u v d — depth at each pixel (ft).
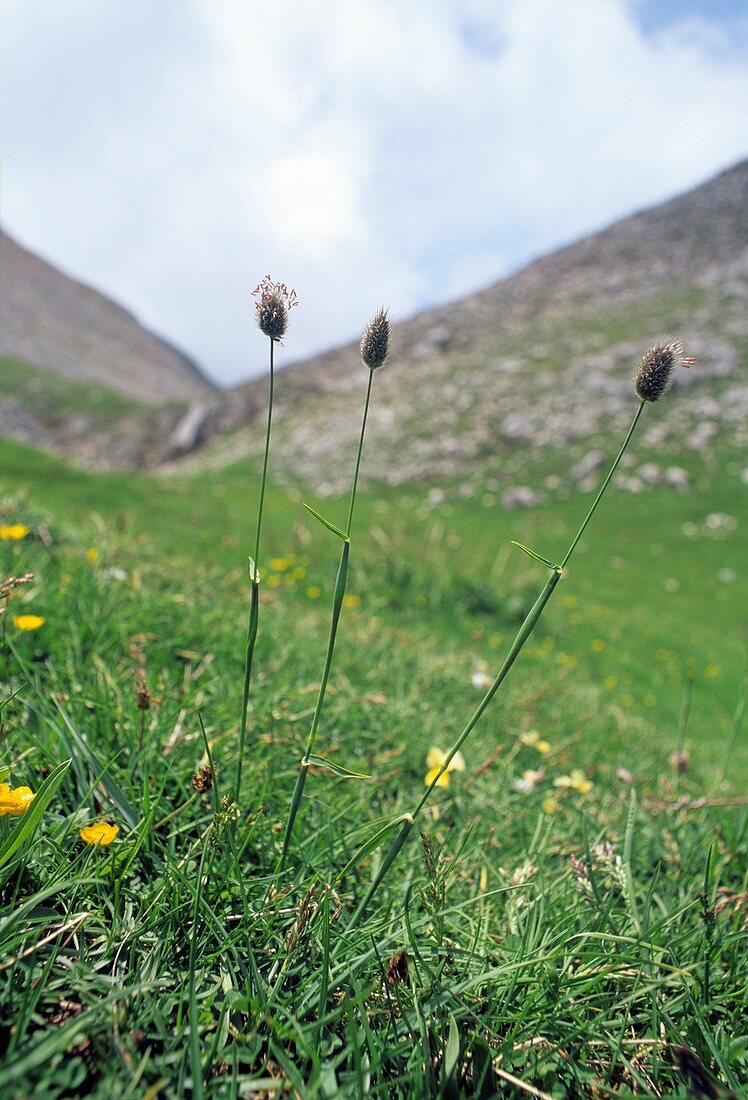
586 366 132.05
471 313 180.34
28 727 7.02
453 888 6.72
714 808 10.12
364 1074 4.00
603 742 15.80
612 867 6.22
